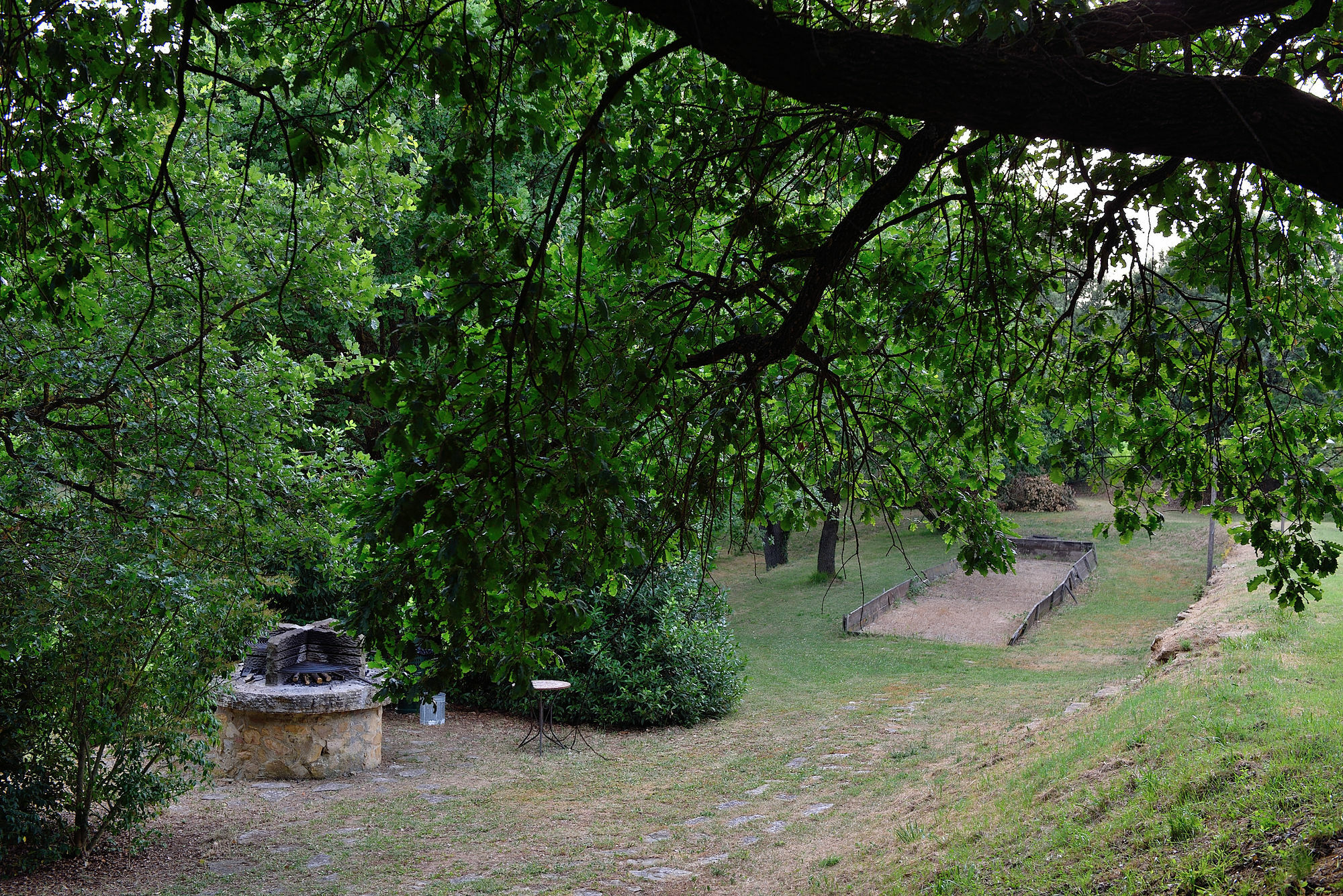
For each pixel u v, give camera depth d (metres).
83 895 8.26
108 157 4.99
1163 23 3.35
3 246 5.20
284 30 5.06
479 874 8.91
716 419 4.35
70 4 4.38
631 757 13.53
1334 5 4.84
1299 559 6.23
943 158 4.64
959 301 6.15
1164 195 5.09
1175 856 5.79
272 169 14.27
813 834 9.54
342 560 8.30
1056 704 14.50
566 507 3.75
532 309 3.60
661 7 3.07
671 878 8.66
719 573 32.91
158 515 6.93
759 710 16.34
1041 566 29.62
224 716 12.45
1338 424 6.25
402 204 8.58
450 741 14.58
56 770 8.94
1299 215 5.66
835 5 4.42
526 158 15.47
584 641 15.48
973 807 8.48
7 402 6.82
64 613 7.39
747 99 5.56
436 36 4.56
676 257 5.71
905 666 19.86
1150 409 6.39
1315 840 5.25
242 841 9.88
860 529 37.00
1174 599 24.95
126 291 7.32
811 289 4.41
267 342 9.24
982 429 6.23
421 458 3.69
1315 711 7.25
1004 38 3.33
